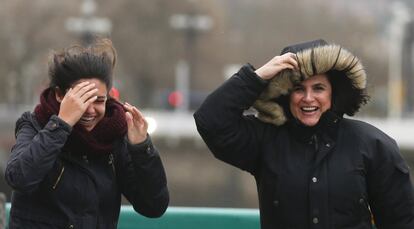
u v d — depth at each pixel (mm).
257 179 15617
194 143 121500
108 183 14664
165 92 192000
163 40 199500
